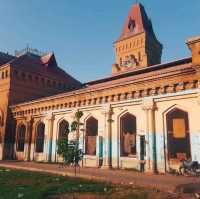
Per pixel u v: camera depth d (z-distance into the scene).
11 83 32.88
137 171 18.59
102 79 29.81
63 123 26.20
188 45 16.95
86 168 20.70
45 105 28.22
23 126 31.39
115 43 63.22
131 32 61.56
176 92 17.59
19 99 33.31
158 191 10.43
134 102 20.06
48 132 27.17
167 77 18.00
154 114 18.73
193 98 16.73
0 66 35.34
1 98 33.56
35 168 19.61
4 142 31.38
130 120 20.42
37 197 9.42
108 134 21.28
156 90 18.69
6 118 32.06
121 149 20.58
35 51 40.69
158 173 17.45
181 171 16.50
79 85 40.75
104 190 10.64
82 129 23.16
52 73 38.03
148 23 62.78
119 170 19.23
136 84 19.86
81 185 11.70
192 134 16.48
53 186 11.45
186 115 17.12
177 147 17.25
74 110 24.77
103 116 22.08
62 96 25.92
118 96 21.19
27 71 34.72
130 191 10.35
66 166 21.59
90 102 23.44
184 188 10.58
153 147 18.23
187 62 22.14
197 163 15.84
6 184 12.45
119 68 59.97
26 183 12.68
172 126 17.75
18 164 23.80
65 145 15.36
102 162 21.52
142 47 58.31
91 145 22.80
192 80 16.73
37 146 28.81
